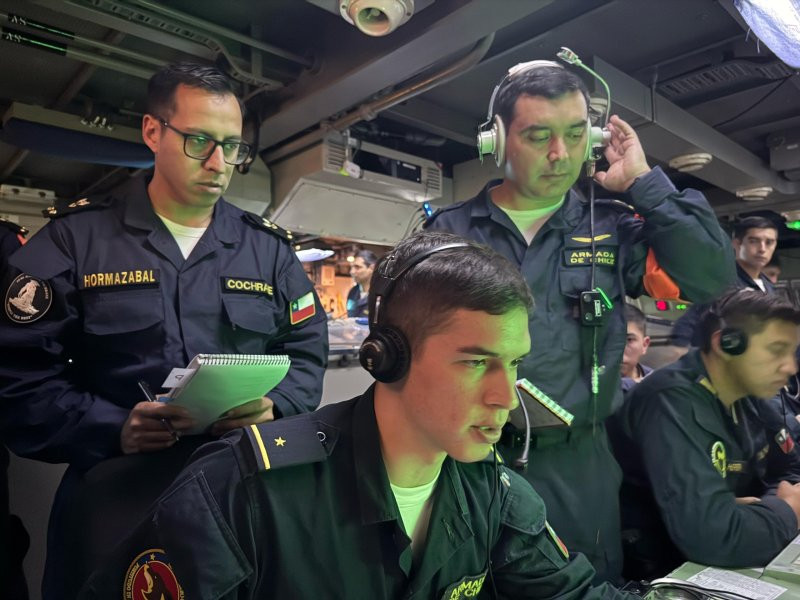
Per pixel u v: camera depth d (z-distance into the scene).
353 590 0.60
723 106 2.27
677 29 1.88
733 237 1.64
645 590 0.94
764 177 2.46
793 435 1.35
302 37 2.07
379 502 0.62
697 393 1.16
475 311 0.53
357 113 2.17
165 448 0.98
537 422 1.04
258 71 2.04
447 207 1.32
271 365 0.85
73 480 1.04
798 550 1.01
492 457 0.78
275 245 1.31
